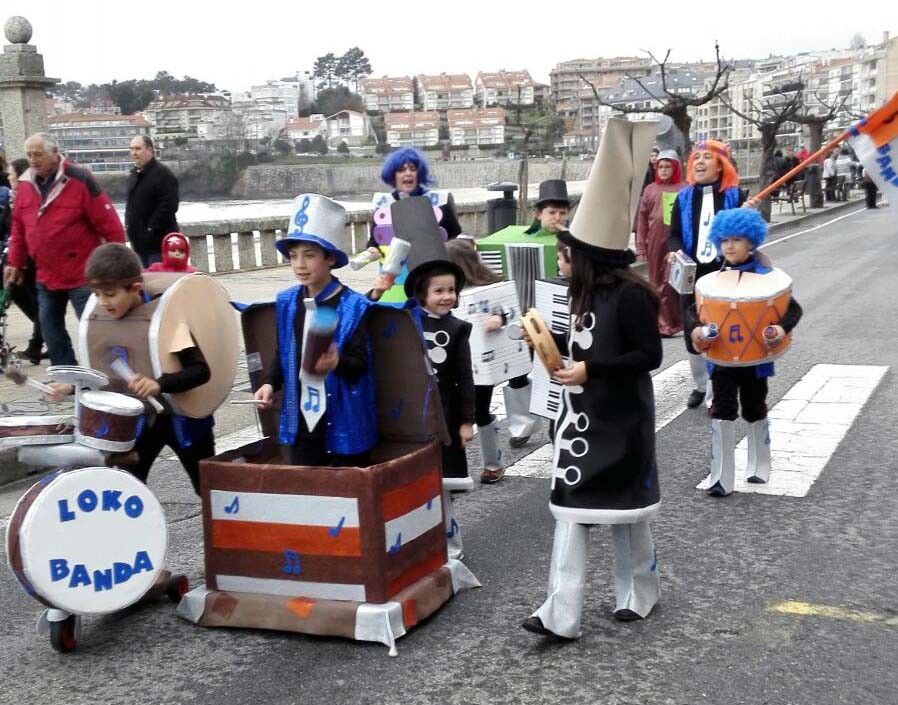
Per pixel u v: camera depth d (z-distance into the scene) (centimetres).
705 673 371
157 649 406
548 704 352
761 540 508
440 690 364
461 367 473
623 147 381
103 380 395
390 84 13862
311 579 409
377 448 448
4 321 871
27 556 379
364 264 638
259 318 453
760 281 553
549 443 715
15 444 391
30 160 774
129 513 403
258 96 12500
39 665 396
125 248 419
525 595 450
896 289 1407
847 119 6094
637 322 379
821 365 926
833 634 400
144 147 973
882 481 595
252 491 413
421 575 429
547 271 716
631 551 415
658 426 745
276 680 376
